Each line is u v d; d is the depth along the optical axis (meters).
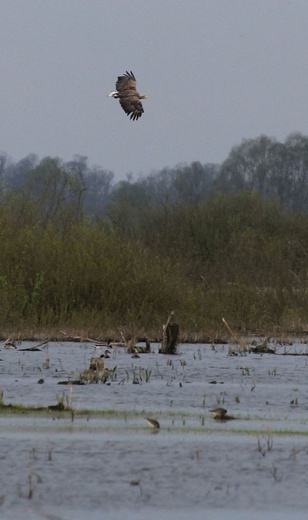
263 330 55.38
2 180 66.62
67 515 16.44
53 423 24.89
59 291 56.38
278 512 16.83
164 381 33.97
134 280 57.19
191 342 50.34
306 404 29.05
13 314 54.06
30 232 60.19
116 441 22.52
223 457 20.94
